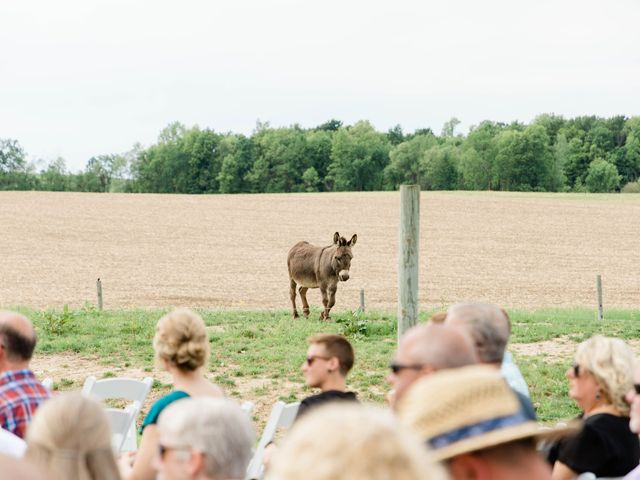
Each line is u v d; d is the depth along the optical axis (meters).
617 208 128.88
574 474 7.32
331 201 137.88
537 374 23.34
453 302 48.53
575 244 87.12
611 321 35.03
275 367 24.41
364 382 22.44
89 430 4.84
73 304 45.28
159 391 21.80
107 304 45.16
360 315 34.09
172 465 5.01
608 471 7.29
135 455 8.39
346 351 8.69
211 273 61.81
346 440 2.69
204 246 81.56
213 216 113.31
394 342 28.55
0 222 102.94
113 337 28.89
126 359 25.42
